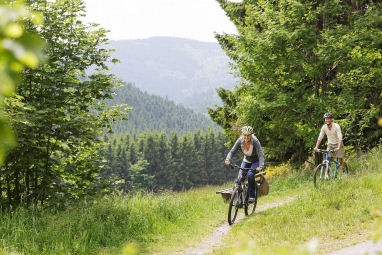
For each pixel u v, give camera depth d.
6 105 9.49
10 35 0.64
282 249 1.28
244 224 10.23
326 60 16.66
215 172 134.50
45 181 11.77
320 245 7.62
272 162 25.09
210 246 8.80
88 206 11.02
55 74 11.42
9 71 0.64
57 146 11.98
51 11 11.72
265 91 18.09
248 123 18.95
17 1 0.67
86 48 12.33
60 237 8.45
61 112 11.32
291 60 17.17
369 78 17.73
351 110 17.56
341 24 18.50
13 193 12.00
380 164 14.31
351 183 11.63
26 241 7.93
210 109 26.66
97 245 8.70
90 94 12.18
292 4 17.05
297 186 15.31
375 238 1.64
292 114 18.22
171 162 124.75
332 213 9.63
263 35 17.83
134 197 12.05
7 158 10.83
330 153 13.30
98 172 12.80
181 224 10.63
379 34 16.81
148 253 8.50
